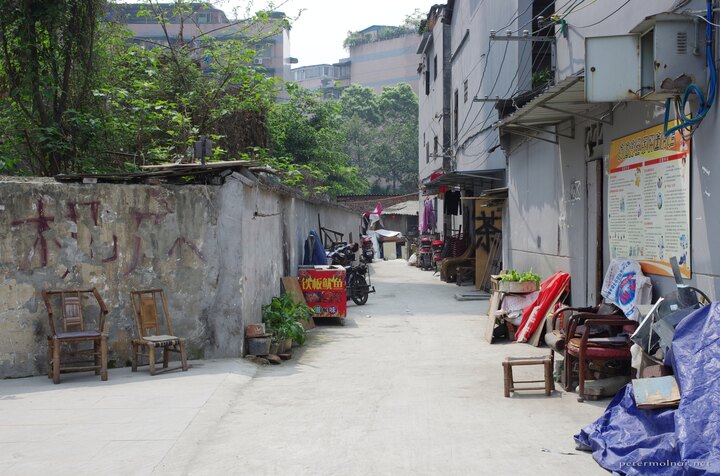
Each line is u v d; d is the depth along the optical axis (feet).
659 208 23.41
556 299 34.14
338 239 82.94
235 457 17.15
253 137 58.54
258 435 19.04
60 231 28.76
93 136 41.98
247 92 57.93
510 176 50.26
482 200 63.31
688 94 20.02
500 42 55.52
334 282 42.52
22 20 37.86
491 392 23.82
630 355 22.15
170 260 29.94
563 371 24.27
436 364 29.35
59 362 26.23
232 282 30.14
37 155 41.27
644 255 24.76
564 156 35.47
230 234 30.22
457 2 79.30
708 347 15.88
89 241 29.07
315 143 103.76
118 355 29.25
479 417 20.53
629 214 26.18
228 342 30.09
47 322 28.32
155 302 28.96
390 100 225.35
